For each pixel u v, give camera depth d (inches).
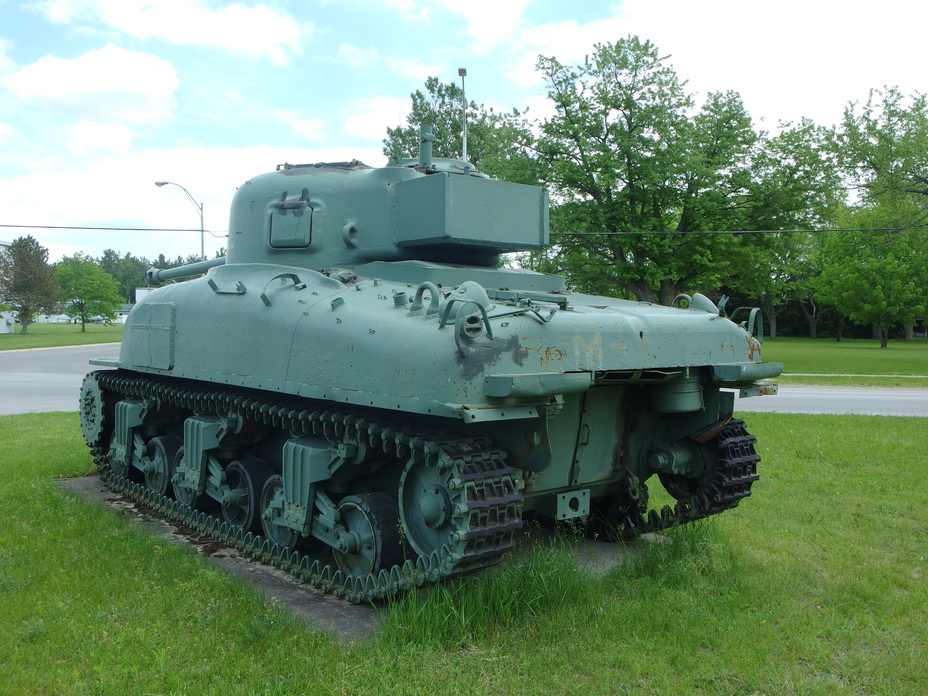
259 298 304.2
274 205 342.3
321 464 280.7
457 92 1466.5
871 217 2022.6
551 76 1129.4
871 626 241.9
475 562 231.1
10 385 1005.8
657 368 267.1
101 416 449.4
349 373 247.8
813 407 813.9
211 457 350.0
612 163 1075.3
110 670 208.5
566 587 251.8
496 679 205.3
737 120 1145.4
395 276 303.3
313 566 285.9
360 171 343.9
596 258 1186.0
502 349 219.9
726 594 264.8
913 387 1063.6
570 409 268.7
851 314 2190.0
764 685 205.8
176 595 260.8
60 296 3216.0
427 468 249.1
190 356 338.0
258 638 226.4
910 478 445.1
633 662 215.8
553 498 285.6
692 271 1202.6
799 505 385.7
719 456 309.3
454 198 309.6
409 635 225.3
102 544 316.8
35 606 249.4
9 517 356.5
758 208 1205.1
